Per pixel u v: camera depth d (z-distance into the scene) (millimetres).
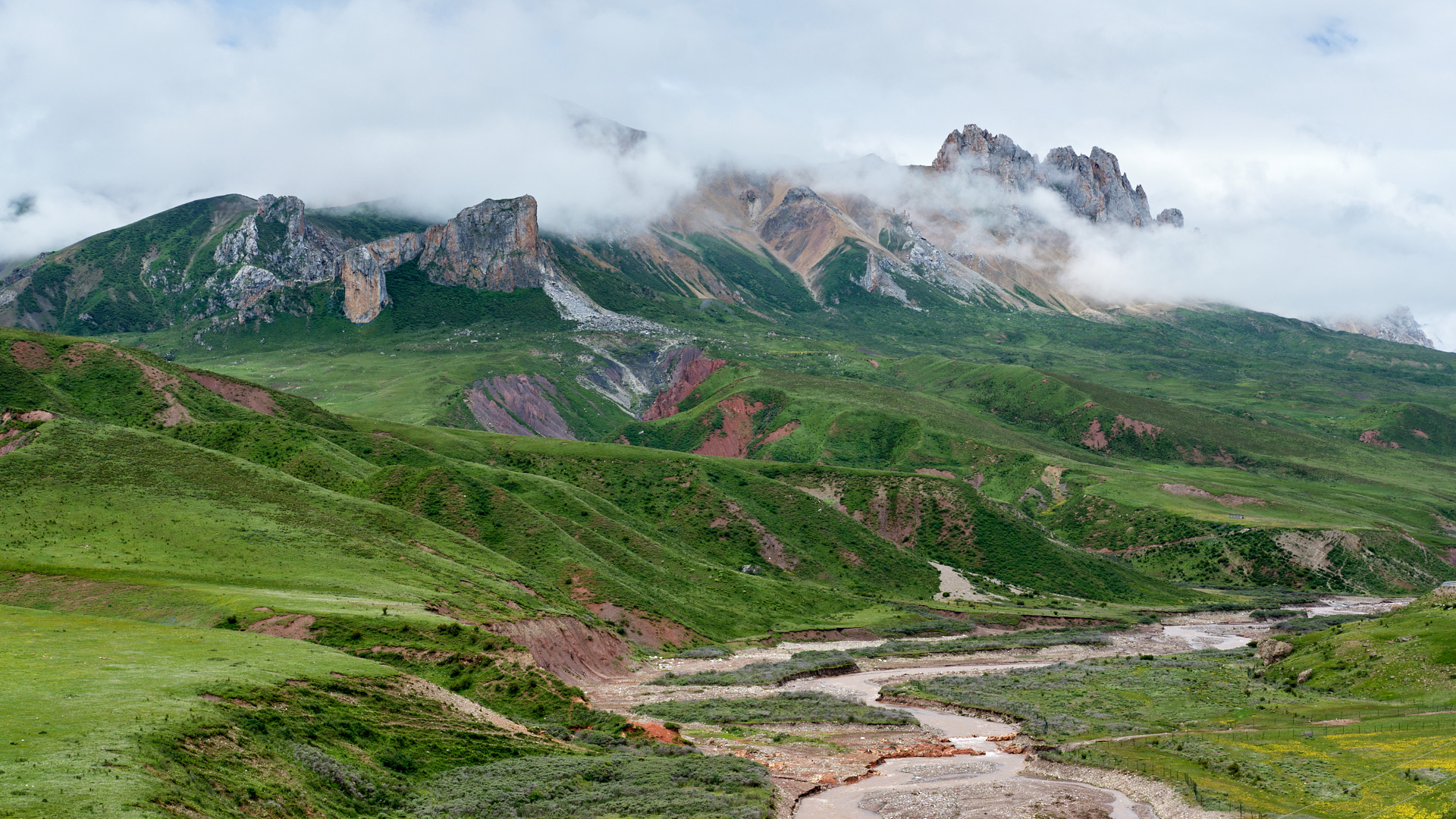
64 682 57625
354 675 74625
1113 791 75375
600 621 145125
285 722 60094
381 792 57781
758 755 86875
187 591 94562
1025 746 92688
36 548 101500
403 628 94812
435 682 87875
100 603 90812
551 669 113500
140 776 43344
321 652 79188
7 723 48219
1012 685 129750
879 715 107625
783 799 71125
